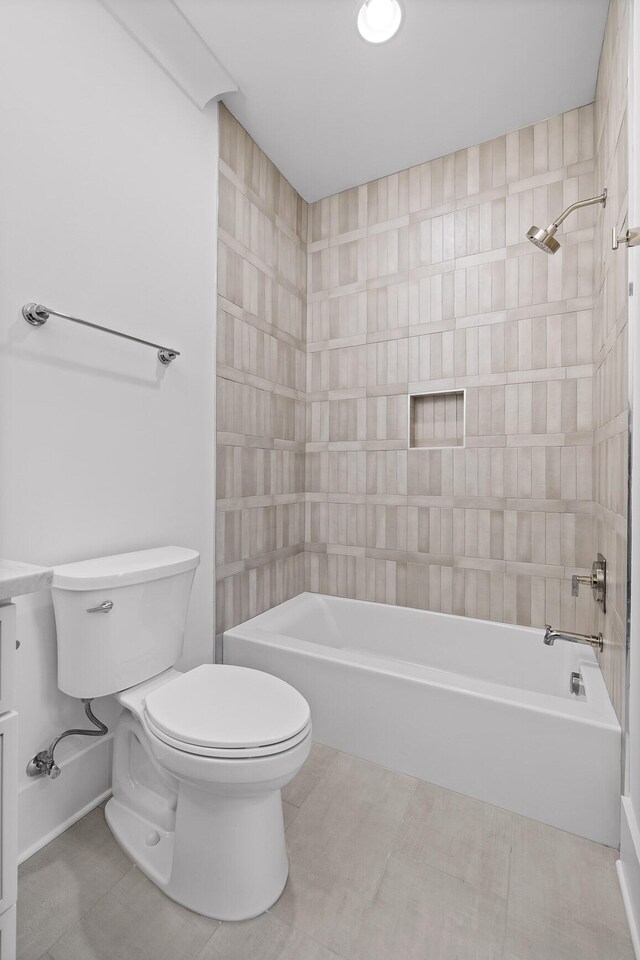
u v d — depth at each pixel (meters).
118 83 1.46
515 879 1.18
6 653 0.74
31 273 1.22
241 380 2.04
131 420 1.53
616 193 1.38
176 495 1.71
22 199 1.20
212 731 1.05
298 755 1.07
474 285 2.11
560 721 1.34
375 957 0.98
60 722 1.33
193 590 1.81
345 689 1.68
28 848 1.24
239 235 2.02
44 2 1.24
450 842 1.29
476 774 1.46
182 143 1.71
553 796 1.36
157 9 1.47
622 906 1.11
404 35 1.59
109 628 1.24
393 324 2.30
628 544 1.19
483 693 1.46
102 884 1.15
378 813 1.40
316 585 2.50
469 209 2.13
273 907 1.09
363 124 2.01
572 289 1.92
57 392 1.29
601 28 1.55
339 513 2.45
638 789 1.13
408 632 2.21
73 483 1.34
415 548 2.25
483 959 0.99
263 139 2.10
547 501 1.97
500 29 1.56
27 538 1.23
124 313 1.49
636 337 1.16
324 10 1.49
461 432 2.21
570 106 1.90
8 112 1.16
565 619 1.94
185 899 1.09
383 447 2.33
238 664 1.91
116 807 1.37
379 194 2.35
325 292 2.49
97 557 1.42
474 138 2.08
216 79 1.73
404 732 1.58
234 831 1.07
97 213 1.40
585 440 1.90
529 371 2.00
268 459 2.24
